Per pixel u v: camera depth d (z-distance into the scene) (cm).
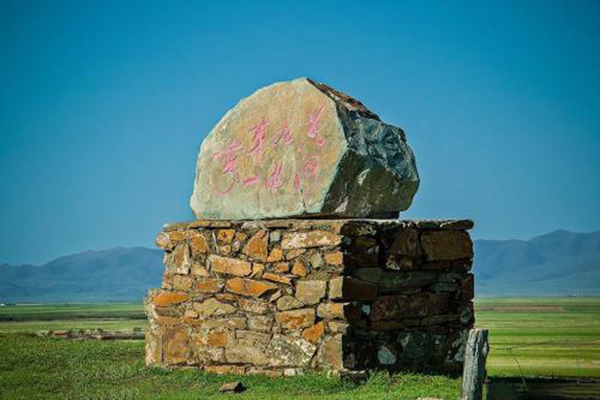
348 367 1066
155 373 1229
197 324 1238
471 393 867
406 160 1245
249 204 1252
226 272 1211
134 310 9000
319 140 1175
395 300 1137
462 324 1212
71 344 1534
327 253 1101
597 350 2405
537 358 2080
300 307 1116
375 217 1228
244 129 1289
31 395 1112
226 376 1162
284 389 1049
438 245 1191
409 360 1147
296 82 1234
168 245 1305
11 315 6981
